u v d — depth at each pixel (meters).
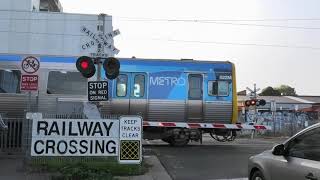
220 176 12.92
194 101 20.48
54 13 54.44
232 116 20.67
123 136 13.32
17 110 18.89
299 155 7.47
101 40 14.01
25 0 54.75
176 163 15.10
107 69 13.47
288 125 37.75
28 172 12.74
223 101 20.62
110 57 13.64
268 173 8.21
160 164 14.87
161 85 20.36
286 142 7.90
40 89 18.88
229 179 12.53
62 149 13.28
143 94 20.25
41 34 54.22
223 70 20.75
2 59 19.12
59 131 13.27
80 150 13.30
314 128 7.36
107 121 13.34
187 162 15.35
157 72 20.39
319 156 6.94
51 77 19.05
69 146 13.29
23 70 13.67
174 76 20.47
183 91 20.47
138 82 20.30
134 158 13.27
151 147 20.06
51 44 54.06
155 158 16.02
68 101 18.89
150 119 20.25
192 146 20.83
